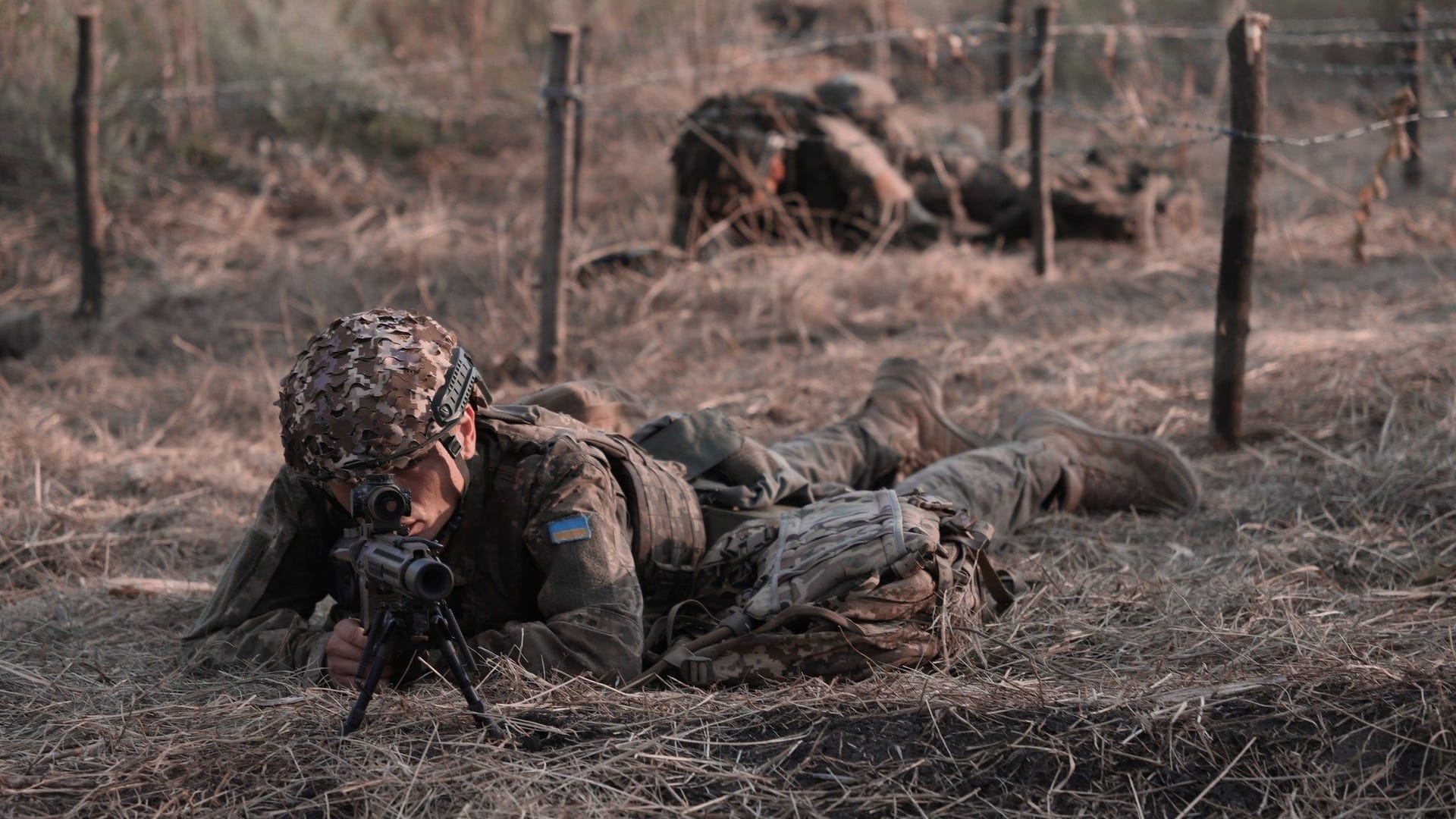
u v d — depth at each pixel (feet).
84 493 14.44
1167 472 12.64
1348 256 23.02
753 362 19.44
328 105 31.01
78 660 9.46
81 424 17.65
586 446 8.89
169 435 17.26
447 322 22.07
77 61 24.34
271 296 23.67
